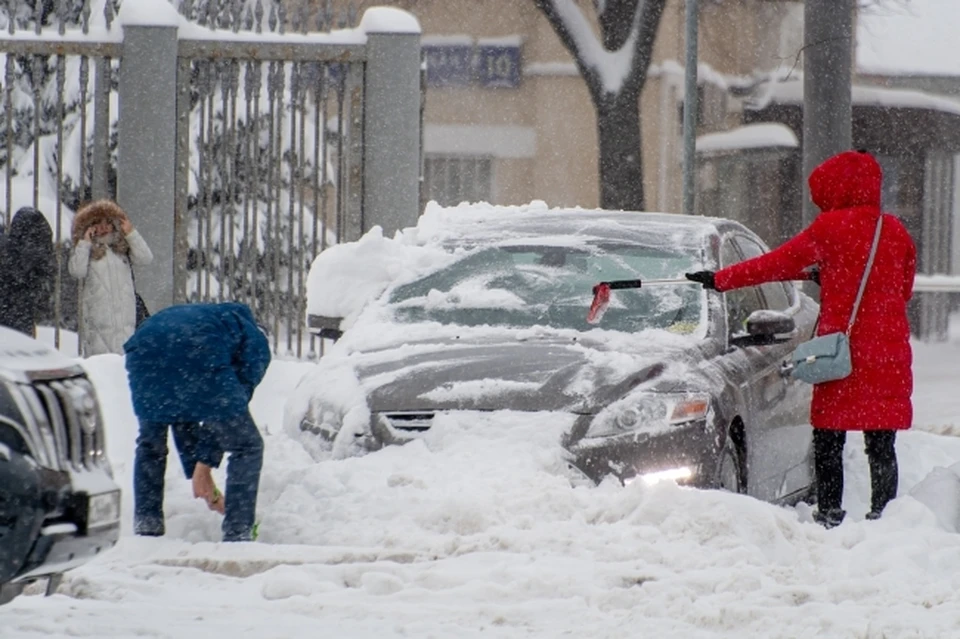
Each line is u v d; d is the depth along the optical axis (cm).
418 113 5312
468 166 13725
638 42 10675
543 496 2670
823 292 3088
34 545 1906
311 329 3578
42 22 7044
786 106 11694
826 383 3067
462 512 2639
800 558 2541
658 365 2986
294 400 3155
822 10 6669
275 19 5312
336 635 2077
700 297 3291
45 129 6881
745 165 11350
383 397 2997
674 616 2175
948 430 5047
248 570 2492
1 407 1911
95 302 4791
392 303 3462
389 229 5278
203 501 2925
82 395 2048
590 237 3525
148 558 2539
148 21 5197
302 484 2836
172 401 2686
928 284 9350
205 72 5297
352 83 5284
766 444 3247
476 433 2889
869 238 3047
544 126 13712
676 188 13650
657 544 2523
